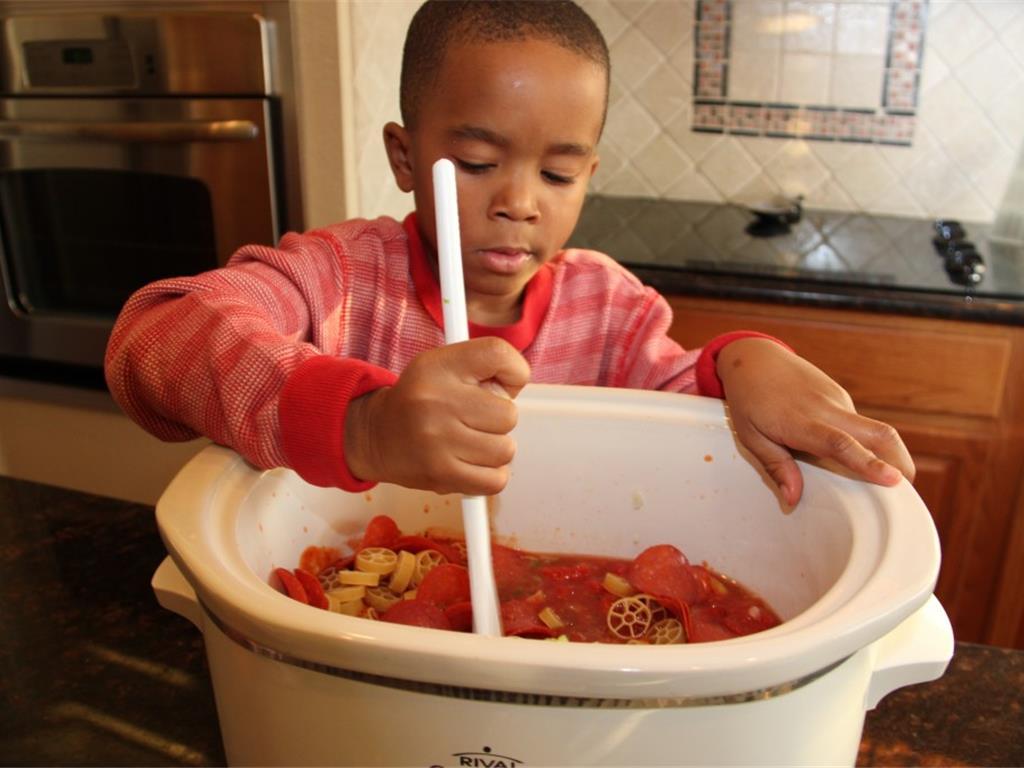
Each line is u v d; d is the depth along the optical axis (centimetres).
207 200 134
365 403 46
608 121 188
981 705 56
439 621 51
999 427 133
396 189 144
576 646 33
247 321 53
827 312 133
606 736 34
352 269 76
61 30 134
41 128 136
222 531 44
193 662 58
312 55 123
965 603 142
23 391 154
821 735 37
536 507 65
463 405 42
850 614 35
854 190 179
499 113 60
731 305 136
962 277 136
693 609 59
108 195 141
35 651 59
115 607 63
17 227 147
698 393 70
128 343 55
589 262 85
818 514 53
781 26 174
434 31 64
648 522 63
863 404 136
